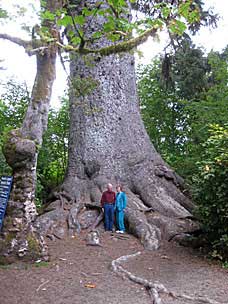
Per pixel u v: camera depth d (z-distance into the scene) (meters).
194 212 11.09
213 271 8.20
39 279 7.32
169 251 9.92
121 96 13.84
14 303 6.07
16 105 18.09
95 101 13.55
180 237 10.48
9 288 6.76
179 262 8.95
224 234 9.18
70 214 11.70
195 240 10.25
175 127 24.08
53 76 8.85
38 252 8.45
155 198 12.38
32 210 8.62
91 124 13.55
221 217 9.03
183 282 7.36
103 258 9.17
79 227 11.30
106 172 13.12
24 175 8.58
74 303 6.14
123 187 12.91
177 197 12.74
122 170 13.24
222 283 7.30
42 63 8.75
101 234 11.21
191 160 16.62
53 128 20.47
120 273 7.78
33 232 8.57
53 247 9.97
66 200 12.64
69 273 7.81
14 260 8.16
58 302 6.17
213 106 17.11
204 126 16.45
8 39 7.80
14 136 8.61
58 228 11.23
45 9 7.43
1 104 15.98
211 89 18.08
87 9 5.83
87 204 12.25
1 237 8.30
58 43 7.16
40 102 8.66
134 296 6.54
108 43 11.84
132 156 13.42
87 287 6.97
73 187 12.99
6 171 12.59
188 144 21.16
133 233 11.15
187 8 5.53
